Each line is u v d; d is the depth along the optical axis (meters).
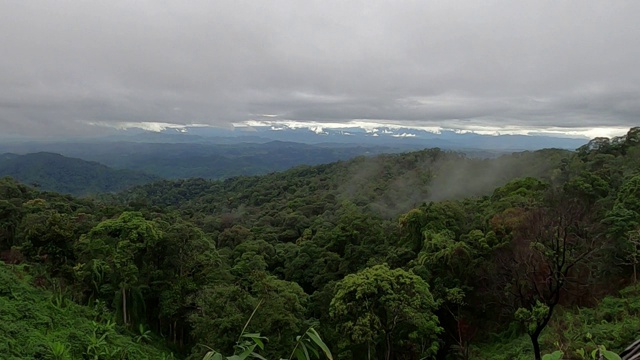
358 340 19.08
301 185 112.00
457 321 23.16
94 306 26.41
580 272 22.61
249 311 19.94
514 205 29.98
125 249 26.56
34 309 19.98
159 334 29.95
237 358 3.42
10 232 40.94
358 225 36.22
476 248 25.28
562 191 29.17
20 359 14.01
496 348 21.94
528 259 18.80
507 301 21.95
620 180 34.78
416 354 22.84
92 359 17.62
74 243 29.70
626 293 20.19
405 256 29.91
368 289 19.67
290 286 23.92
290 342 19.81
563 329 18.89
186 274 29.14
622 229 21.38
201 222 72.00
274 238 54.72
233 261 39.75
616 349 15.04
